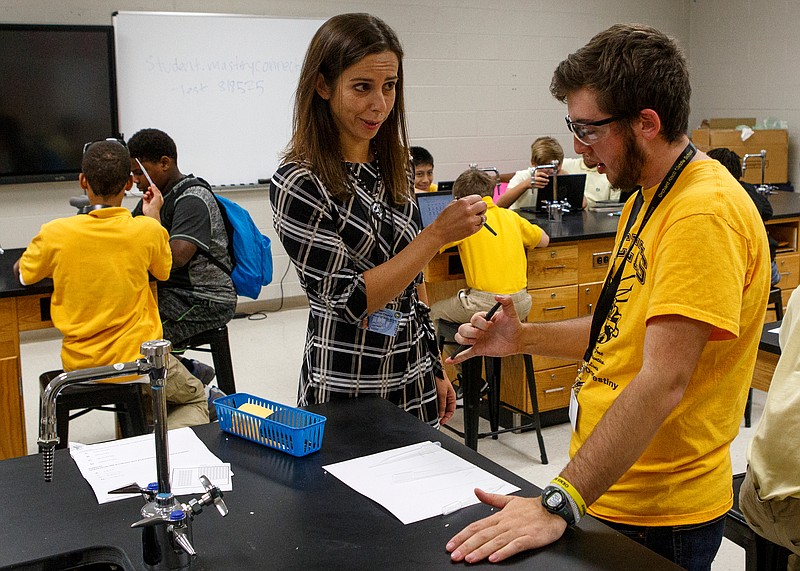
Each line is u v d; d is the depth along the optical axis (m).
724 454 1.32
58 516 1.27
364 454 1.47
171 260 3.04
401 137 1.79
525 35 7.02
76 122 5.40
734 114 7.64
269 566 1.11
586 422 1.36
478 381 3.42
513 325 1.52
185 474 1.39
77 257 2.72
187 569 1.11
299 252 1.65
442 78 6.71
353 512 1.26
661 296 1.16
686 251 1.15
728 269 1.14
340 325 1.73
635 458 1.14
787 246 4.62
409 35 6.51
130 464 1.46
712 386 1.25
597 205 4.85
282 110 6.06
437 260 3.75
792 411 1.57
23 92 5.22
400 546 1.15
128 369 1.15
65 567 1.18
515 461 3.52
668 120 1.21
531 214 4.62
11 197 5.34
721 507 1.31
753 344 1.27
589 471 1.15
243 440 1.56
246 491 1.33
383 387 1.78
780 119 7.20
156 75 5.59
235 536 1.19
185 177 3.46
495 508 1.26
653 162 1.25
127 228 2.79
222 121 5.87
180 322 3.34
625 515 1.31
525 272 3.58
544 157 4.87
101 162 2.77
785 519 1.61
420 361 1.87
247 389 4.41
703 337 1.14
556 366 3.87
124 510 1.29
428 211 3.97
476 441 3.47
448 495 1.30
